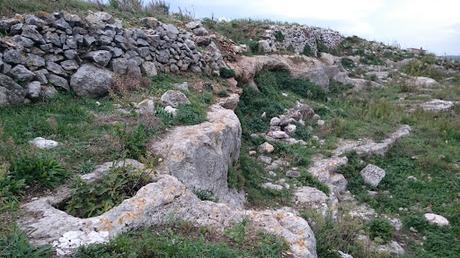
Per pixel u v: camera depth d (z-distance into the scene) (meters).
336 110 12.62
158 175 5.14
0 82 6.61
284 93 13.20
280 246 4.20
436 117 13.12
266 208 7.26
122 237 3.79
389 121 12.07
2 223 3.95
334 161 9.04
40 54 7.40
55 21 7.82
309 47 17.66
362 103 14.23
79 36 8.02
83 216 4.57
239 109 10.62
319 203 7.58
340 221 6.67
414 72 20.05
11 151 5.19
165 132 6.75
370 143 10.13
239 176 7.54
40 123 6.23
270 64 13.85
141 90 8.30
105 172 5.14
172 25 10.80
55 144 5.74
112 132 6.18
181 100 8.02
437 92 16.41
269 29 15.80
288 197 7.68
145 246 3.68
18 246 3.41
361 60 21.22
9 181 4.62
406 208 8.02
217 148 6.88
